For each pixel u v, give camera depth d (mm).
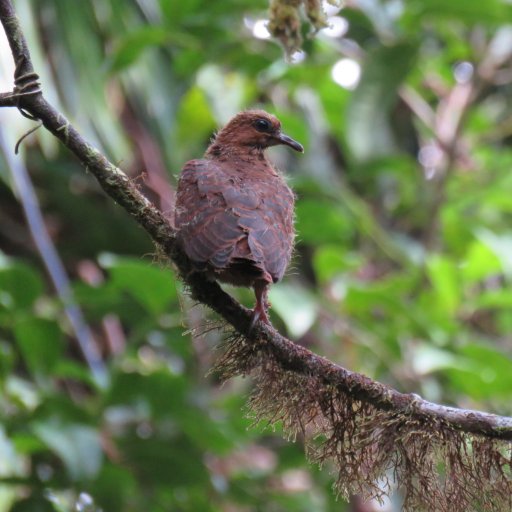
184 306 9031
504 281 16641
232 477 12195
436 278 12953
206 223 7465
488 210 15680
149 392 11078
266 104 15234
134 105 13711
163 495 12023
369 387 7223
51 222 14820
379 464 7172
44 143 11828
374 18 13234
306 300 11445
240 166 8828
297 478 14000
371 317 13461
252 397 7453
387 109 13266
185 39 12773
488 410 13609
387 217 15797
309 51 12961
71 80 12430
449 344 12609
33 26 11672
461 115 14484
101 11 12953
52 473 11266
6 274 10742
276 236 7629
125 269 10805
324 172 14312
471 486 7023
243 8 13086
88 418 10922
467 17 13234
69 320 13273
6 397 10938
